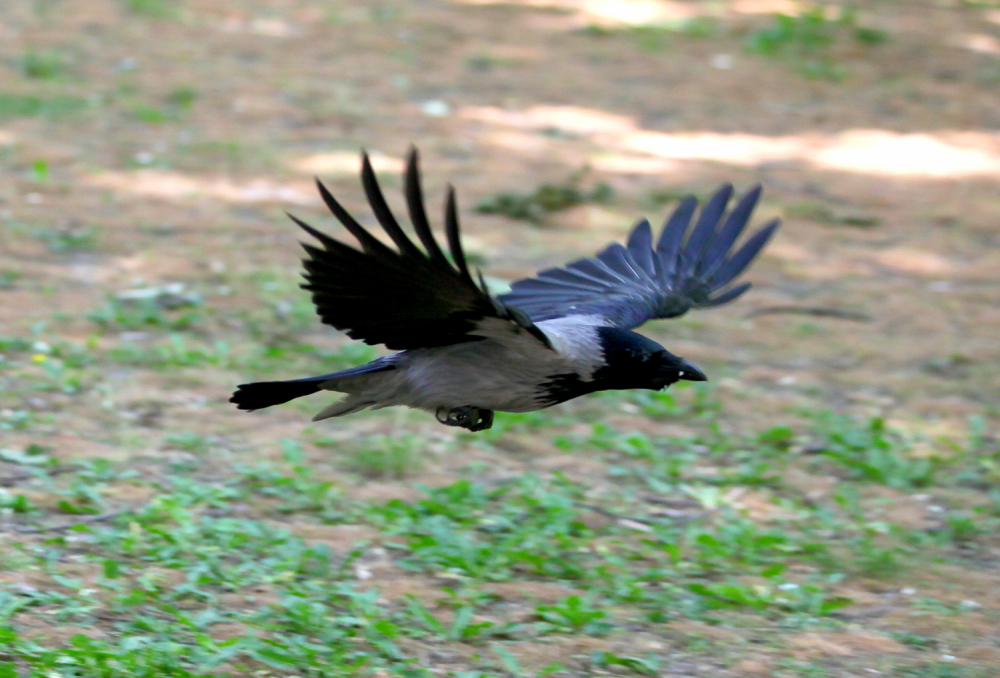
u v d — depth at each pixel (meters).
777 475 12.57
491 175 20.36
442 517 10.92
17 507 10.40
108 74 23.39
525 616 9.53
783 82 26.00
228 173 19.64
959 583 10.56
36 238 16.72
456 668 8.64
